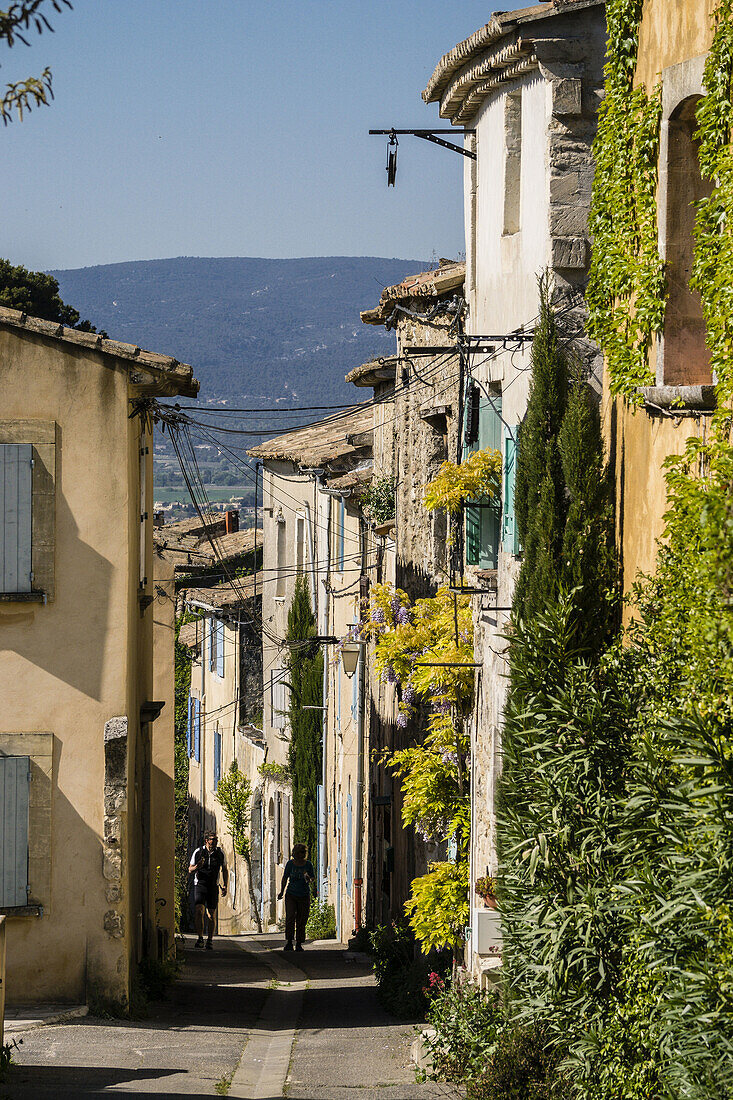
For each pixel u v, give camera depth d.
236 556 44.75
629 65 12.44
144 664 21.77
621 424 12.91
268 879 39.31
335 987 21.75
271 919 38.75
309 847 35.16
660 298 11.63
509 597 16.05
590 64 14.58
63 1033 15.62
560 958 10.76
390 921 25.28
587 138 14.57
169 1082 13.02
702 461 10.00
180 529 47.88
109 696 17.36
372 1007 19.39
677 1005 8.63
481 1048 13.09
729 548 8.27
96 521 17.39
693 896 8.54
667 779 9.39
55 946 17.14
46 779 17.20
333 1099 12.61
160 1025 16.83
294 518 39.41
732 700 8.57
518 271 15.98
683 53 11.33
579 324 14.47
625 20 12.42
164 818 25.27
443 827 19.95
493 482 17.08
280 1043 16.09
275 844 38.69
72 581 17.36
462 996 14.44
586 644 12.57
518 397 15.88
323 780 34.41
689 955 8.69
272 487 42.28
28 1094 12.02
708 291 9.96
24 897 17.08
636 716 10.54
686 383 11.59
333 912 33.16
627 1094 9.98
